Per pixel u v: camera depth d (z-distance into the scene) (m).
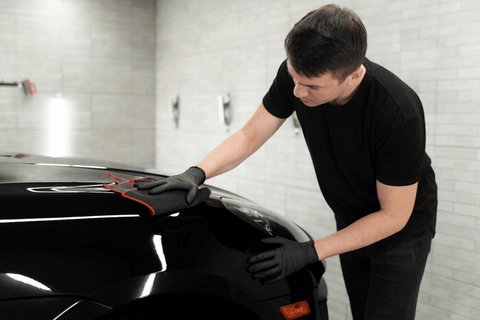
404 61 2.02
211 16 3.33
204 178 1.13
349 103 1.01
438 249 1.93
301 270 1.10
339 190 1.20
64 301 0.81
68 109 3.69
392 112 0.97
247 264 1.01
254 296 1.01
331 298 2.44
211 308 0.99
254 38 2.91
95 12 3.74
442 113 1.89
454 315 1.88
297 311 1.07
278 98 1.21
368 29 2.19
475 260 1.79
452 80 1.84
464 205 1.83
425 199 1.19
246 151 1.24
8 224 0.84
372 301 1.19
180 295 0.94
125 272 0.88
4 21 3.36
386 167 1.01
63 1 3.59
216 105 3.33
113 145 3.96
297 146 2.64
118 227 0.92
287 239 1.08
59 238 0.85
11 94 3.43
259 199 2.97
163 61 3.98
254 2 2.90
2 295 0.77
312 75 0.84
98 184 1.06
